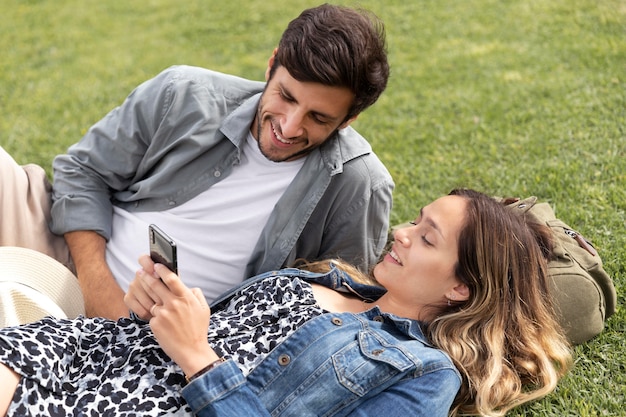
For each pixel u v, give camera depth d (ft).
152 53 19.20
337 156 8.59
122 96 16.80
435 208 7.30
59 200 9.01
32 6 22.67
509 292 7.38
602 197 11.18
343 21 7.52
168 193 8.95
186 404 6.23
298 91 7.68
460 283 7.22
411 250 7.22
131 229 9.02
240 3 22.00
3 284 7.44
